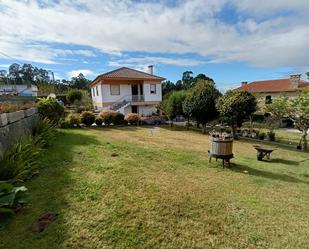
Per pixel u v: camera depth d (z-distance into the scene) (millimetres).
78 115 16797
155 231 3131
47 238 2854
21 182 4367
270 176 6066
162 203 3967
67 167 5699
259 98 16031
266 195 4633
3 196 3158
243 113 13039
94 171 5504
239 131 15156
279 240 3053
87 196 4066
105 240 2879
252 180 5605
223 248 2844
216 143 6734
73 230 3037
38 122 9180
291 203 4281
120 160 6707
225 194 4535
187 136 13539
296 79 26812
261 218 3627
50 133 9016
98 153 7469
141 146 9367
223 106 13492
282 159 8422
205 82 16109
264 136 13516
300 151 10219
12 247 2666
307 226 3449
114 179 5020
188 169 6262
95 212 3533
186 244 2889
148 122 19719
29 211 3459
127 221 3336
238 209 3900
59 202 3793
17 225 3090
